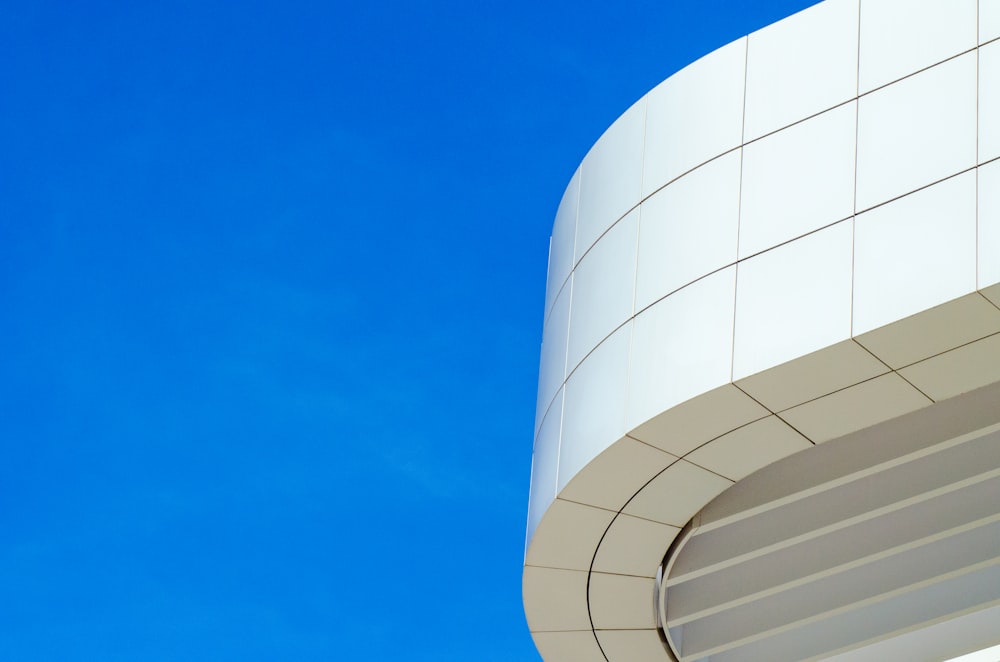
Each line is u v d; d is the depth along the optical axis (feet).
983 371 43.98
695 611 58.13
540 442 56.34
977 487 53.78
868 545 55.26
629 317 50.75
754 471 50.11
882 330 42.86
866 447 51.06
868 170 45.42
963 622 60.54
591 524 53.26
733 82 51.01
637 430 48.37
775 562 57.31
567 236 58.29
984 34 44.19
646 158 53.26
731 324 46.78
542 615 59.16
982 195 42.16
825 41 48.75
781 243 46.65
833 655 59.98
